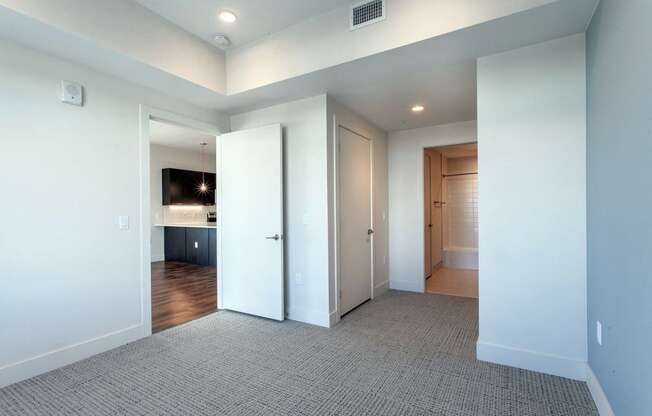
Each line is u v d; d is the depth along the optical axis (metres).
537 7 1.77
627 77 1.37
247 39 2.85
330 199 3.13
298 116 3.23
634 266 1.31
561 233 2.09
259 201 3.32
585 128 2.02
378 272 4.24
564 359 2.09
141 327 2.81
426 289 4.52
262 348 2.60
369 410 1.80
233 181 3.52
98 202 2.55
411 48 2.19
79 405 1.86
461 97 3.16
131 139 2.77
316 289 3.14
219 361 2.38
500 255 2.26
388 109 3.54
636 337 1.29
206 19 2.54
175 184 6.93
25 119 2.17
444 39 2.08
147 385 2.06
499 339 2.29
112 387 2.04
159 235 6.91
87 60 2.36
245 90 2.95
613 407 1.55
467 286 4.69
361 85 2.85
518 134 2.20
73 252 2.40
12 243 2.11
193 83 2.78
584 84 2.02
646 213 1.20
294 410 1.81
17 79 2.13
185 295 4.21
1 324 2.05
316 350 2.56
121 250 2.69
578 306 2.05
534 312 2.17
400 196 4.50
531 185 2.16
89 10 2.08
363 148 3.89
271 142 3.24
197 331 2.97
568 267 2.07
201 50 2.83
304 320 3.21
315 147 3.12
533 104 2.16
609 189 1.61
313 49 2.54
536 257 2.16
